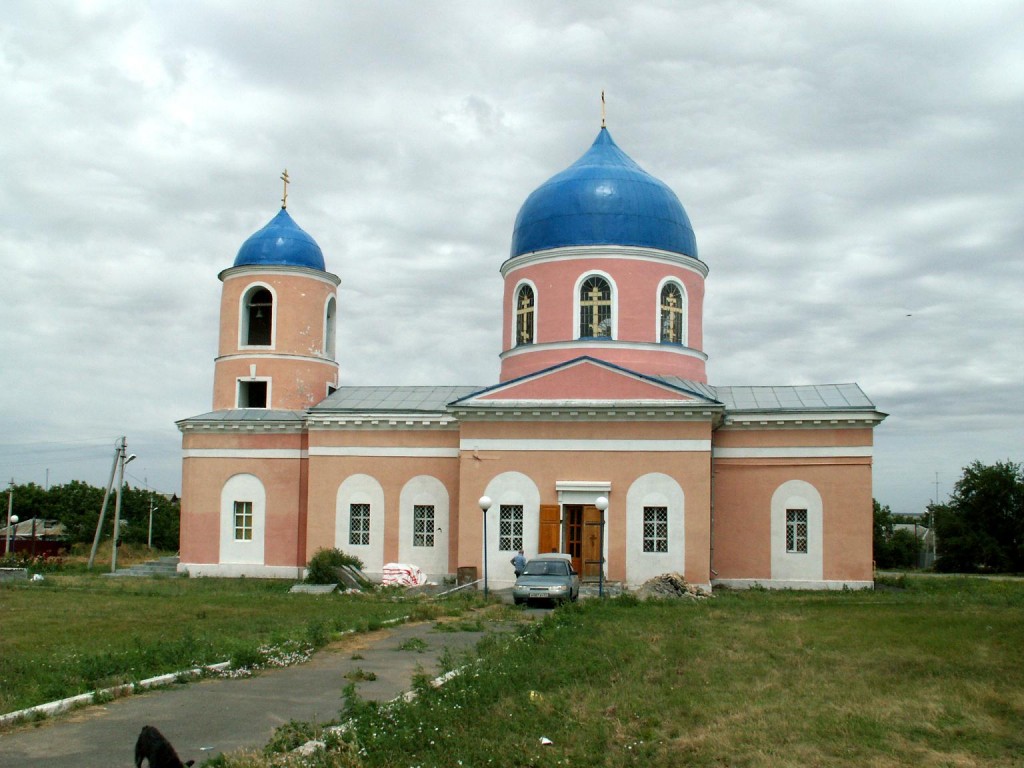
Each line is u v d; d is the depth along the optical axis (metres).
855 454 35.03
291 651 17.72
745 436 35.91
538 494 33.88
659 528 33.28
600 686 14.56
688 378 38.03
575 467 33.78
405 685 15.14
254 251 41.38
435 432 37.62
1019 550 76.19
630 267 37.34
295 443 39.47
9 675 15.10
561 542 33.47
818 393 37.47
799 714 12.76
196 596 30.20
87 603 27.56
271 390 40.59
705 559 32.66
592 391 34.16
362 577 35.59
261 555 39.12
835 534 34.84
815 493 35.16
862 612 23.83
